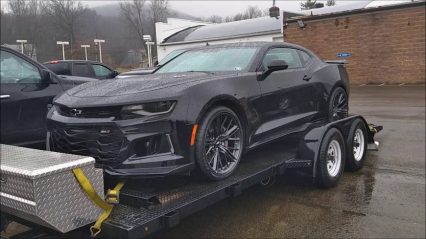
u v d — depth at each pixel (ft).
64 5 133.90
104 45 142.82
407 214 16.39
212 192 12.94
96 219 10.98
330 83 20.81
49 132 13.71
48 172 9.93
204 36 103.04
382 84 59.00
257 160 17.11
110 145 12.22
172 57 19.66
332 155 19.24
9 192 10.52
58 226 10.16
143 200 11.84
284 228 15.37
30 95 17.15
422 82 56.34
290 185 19.83
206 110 13.35
